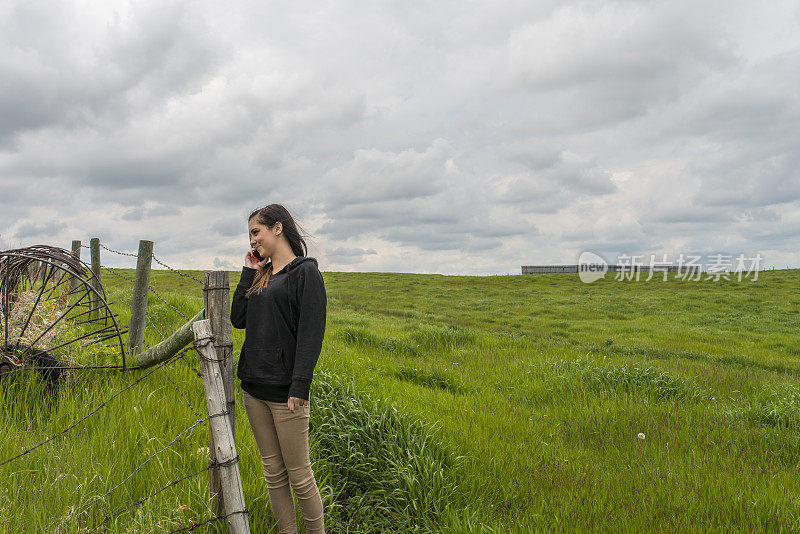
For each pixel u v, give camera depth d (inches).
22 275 203.9
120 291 449.7
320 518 113.7
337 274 2009.1
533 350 490.6
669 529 138.9
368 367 323.6
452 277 1963.6
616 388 308.2
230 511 108.3
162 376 210.2
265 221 111.3
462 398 283.7
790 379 404.2
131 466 140.5
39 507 115.0
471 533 133.3
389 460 159.5
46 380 178.5
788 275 1669.5
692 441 216.7
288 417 107.1
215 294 117.3
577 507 151.7
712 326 828.6
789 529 140.4
